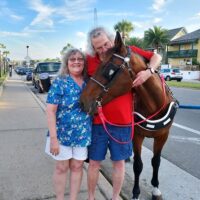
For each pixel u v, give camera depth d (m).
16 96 13.75
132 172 4.60
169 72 34.00
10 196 3.56
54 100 2.88
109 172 4.55
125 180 4.29
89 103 2.66
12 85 20.89
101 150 3.10
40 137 6.25
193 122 8.59
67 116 2.91
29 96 13.91
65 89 2.89
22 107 10.40
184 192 3.97
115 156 3.12
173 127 7.90
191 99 14.30
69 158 3.06
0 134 6.47
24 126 7.31
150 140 6.48
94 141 3.09
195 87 22.50
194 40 48.69
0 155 5.01
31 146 5.57
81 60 2.95
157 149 3.61
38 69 17.66
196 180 4.36
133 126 3.18
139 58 2.90
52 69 17.48
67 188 3.78
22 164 4.60
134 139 3.47
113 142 3.08
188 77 42.38
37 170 4.37
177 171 4.69
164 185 4.16
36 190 3.73
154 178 3.73
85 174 4.27
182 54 51.56
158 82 3.18
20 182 3.95
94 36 2.84
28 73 27.53
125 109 3.02
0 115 8.80
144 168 4.79
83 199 3.54
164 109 3.30
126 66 2.65
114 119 3.00
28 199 3.50
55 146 2.92
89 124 3.02
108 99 2.69
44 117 8.59
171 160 5.22
